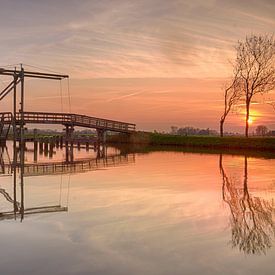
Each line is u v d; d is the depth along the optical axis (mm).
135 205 12539
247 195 14688
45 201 13461
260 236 8875
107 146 60000
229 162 30047
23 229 9492
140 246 8070
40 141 52500
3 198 14156
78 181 18875
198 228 9555
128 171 23531
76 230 9352
